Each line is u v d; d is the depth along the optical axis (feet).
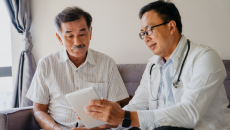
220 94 3.50
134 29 7.23
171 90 3.86
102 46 7.52
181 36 3.92
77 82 4.61
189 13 6.75
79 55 4.26
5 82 9.39
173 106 3.03
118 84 4.97
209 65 3.24
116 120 2.95
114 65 4.97
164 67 4.03
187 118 2.91
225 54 6.53
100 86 4.68
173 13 3.64
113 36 7.41
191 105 2.95
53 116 4.59
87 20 4.27
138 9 7.18
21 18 7.54
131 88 6.05
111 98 4.75
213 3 6.55
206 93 3.05
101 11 7.48
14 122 4.33
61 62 4.66
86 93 2.90
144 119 2.96
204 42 6.70
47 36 7.91
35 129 4.87
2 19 8.70
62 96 4.54
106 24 7.45
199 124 3.15
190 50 3.70
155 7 3.63
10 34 8.39
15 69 8.22
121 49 7.37
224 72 3.34
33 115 4.83
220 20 6.52
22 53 7.69
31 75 7.57
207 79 3.12
